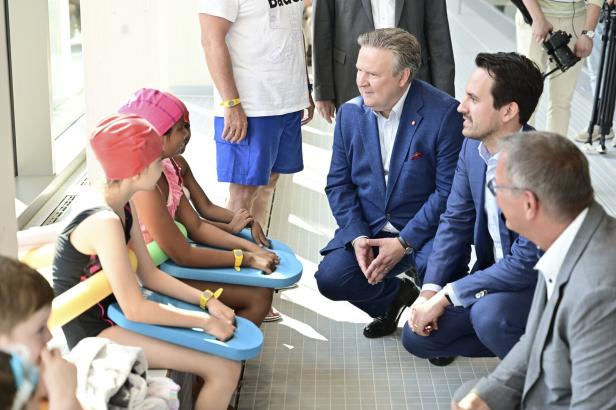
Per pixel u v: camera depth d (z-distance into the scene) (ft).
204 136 22.76
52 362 6.91
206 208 12.25
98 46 14.39
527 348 7.88
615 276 6.91
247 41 13.26
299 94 13.96
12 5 16.87
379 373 12.14
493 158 10.64
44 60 17.24
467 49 35.53
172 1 27.02
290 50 13.64
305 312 13.92
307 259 16.20
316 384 11.82
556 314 7.31
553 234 7.34
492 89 10.29
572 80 19.99
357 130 12.63
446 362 12.39
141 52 14.46
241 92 13.43
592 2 19.02
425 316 10.83
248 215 12.09
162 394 8.29
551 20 19.19
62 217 16.62
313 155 22.82
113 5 14.25
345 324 13.55
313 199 19.61
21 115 17.49
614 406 6.97
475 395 8.11
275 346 12.77
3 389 4.96
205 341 9.09
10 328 6.48
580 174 7.18
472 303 10.62
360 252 12.31
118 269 8.79
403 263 12.62
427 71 15.87
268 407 11.25
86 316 9.37
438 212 12.18
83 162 20.15
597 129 22.97
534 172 7.18
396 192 12.53
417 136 12.27
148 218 10.28
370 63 11.82
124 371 7.87
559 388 7.46
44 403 7.41
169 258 10.79
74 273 9.08
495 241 11.03
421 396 11.59
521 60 10.36
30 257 10.41
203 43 13.05
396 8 15.29
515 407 8.13
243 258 10.94
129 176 9.02
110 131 8.95
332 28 15.85
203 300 9.76
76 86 21.71
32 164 17.80
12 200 8.82
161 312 9.00
